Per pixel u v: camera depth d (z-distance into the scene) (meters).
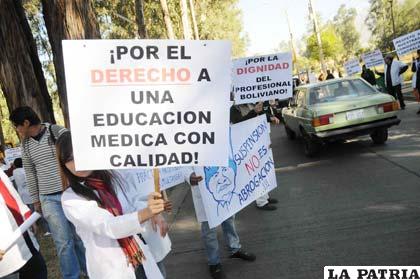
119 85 2.56
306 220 5.79
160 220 3.33
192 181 4.38
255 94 6.33
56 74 7.15
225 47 2.63
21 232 3.03
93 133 2.56
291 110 11.02
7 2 7.27
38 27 17.94
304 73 31.55
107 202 2.67
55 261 5.88
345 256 4.49
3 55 7.25
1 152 9.77
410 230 4.86
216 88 2.65
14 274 3.47
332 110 8.90
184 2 23.80
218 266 4.48
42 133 4.55
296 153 10.75
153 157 2.63
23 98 7.32
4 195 3.52
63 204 2.61
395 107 8.98
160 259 3.32
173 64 2.60
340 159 9.15
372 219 5.40
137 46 2.56
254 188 4.93
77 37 6.93
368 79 17.11
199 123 2.66
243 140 4.90
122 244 2.64
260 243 5.25
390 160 8.21
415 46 14.40
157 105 2.61
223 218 4.50
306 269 4.36
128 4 24.61
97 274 2.61
